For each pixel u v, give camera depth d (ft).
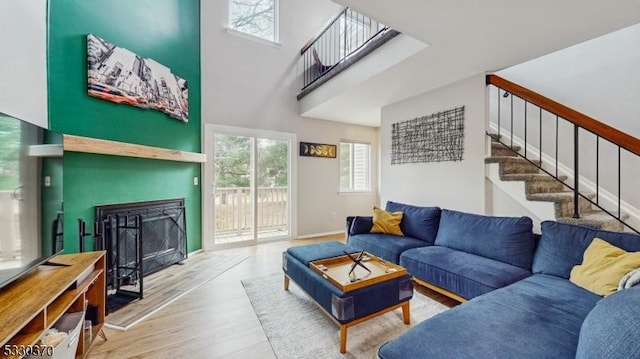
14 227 4.46
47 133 5.42
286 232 15.94
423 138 12.05
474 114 10.05
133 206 9.76
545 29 6.86
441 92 11.21
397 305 6.55
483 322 4.36
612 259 5.55
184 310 7.56
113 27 9.16
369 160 18.99
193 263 11.57
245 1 15.06
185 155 11.59
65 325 4.82
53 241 5.54
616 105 9.11
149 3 10.57
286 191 16.11
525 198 8.79
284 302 8.00
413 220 10.69
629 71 8.82
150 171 10.53
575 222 7.69
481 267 7.12
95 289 6.25
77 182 8.06
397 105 13.32
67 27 7.81
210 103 13.43
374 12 6.21
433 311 7.41
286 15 15.62
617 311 2.82
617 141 7.22
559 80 10.58
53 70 7.43
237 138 14.56
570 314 4.62
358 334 6.39
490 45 7.73
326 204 17.17
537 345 3.78
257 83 14.73
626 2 5.67
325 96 13.12
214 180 13.65
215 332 6.50
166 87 11.12
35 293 4.19
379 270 6.95
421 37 7.28
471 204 10.27
